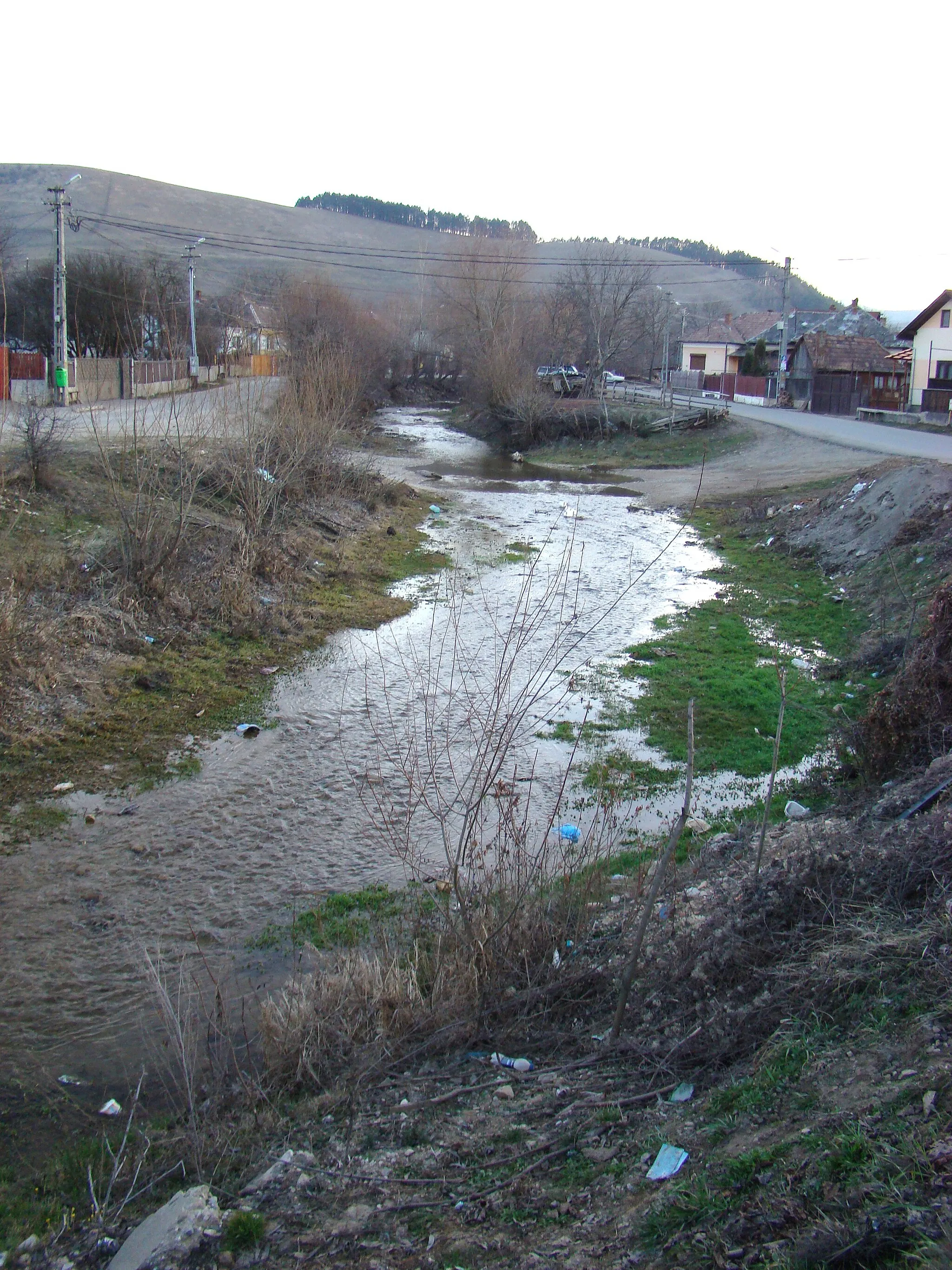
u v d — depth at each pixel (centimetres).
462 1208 392
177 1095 529
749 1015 474
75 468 1783
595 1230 358
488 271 5241
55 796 912
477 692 1193
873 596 1585
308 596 1611
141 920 721
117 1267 386
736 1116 403
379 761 888
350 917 716
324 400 2308
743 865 690
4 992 633
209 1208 403
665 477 3381
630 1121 433
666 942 577
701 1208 342
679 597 1723
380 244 17375
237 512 1791
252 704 1173
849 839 604
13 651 1081
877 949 472
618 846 804
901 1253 288
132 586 1355
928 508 1756
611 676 1262
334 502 2173
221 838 848
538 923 591
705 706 1146
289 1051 520
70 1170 467
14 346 3969
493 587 1767
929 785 693
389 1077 502
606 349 5166
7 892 754
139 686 1172
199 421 1909
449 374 6769
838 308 6538
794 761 990
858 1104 367
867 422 4159
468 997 542
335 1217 397
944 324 4262
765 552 2116
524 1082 484
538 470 3678
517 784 946
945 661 849
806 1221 317
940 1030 394
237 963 667
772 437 3738
